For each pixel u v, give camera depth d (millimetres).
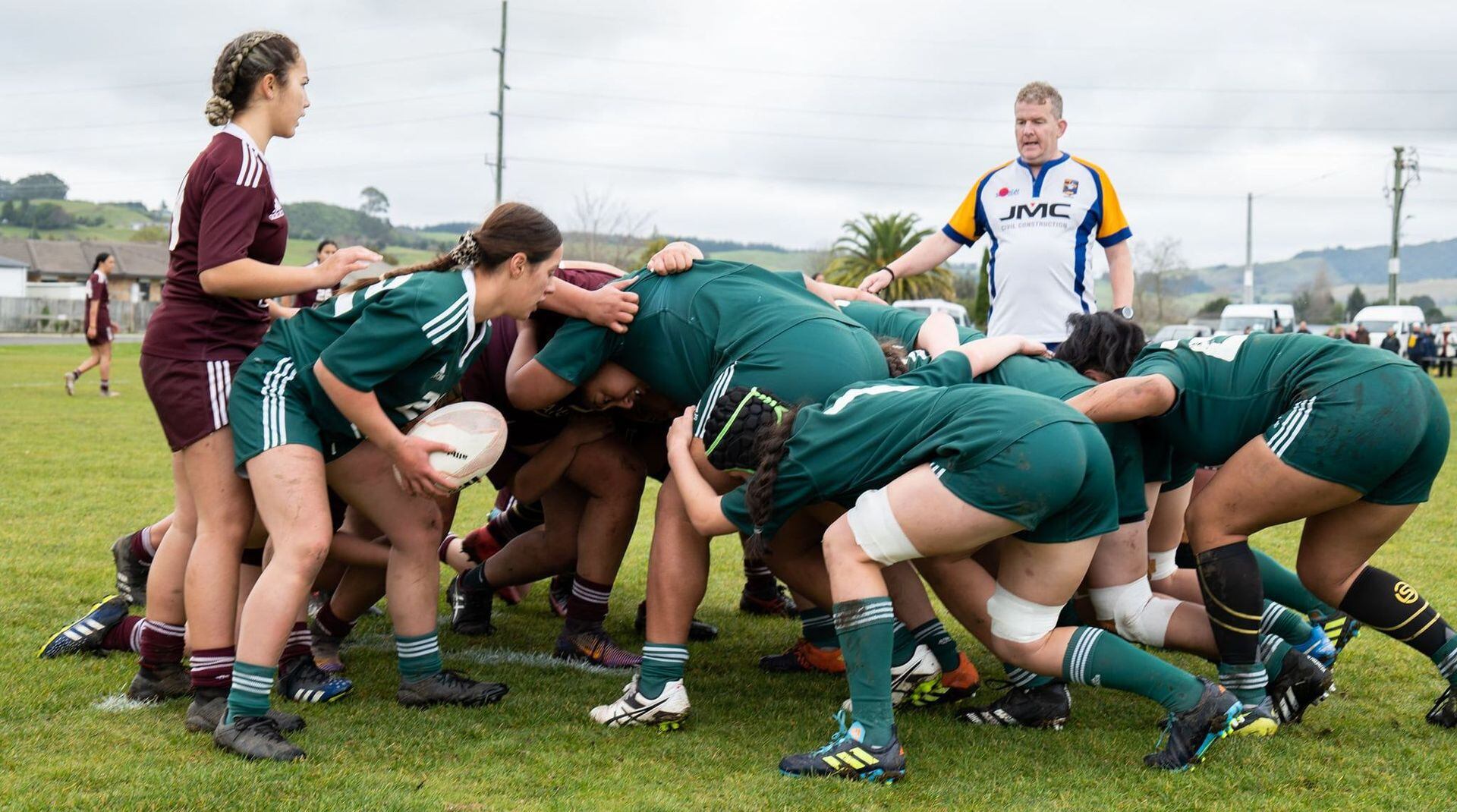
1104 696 4312
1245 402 3705
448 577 6301
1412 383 3549
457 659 4637
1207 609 3760
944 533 3207
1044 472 3115
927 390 3412
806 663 4602
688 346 4051
